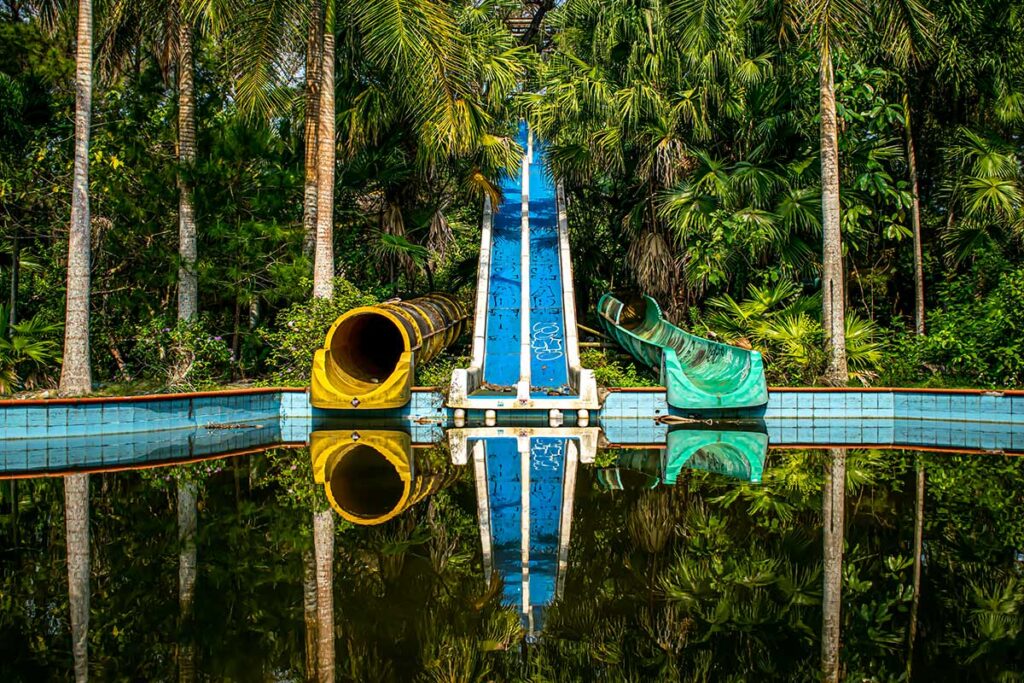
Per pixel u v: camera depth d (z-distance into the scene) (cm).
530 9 2588
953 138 1739
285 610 480
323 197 1513
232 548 614
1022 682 373
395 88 1673
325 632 444
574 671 395
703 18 1544
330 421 1370
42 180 1486
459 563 584
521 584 537
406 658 407
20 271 1564
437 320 1680
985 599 497
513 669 395
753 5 1560
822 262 1531
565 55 1875
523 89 1995
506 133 1909
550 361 1593
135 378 1570
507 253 1930
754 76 1661
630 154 1850
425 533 669
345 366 1498
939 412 1309
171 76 1670
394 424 1345
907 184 1695
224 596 502
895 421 1327
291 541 638
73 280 1238
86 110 1238
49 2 1386
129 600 495
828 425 1307
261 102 1453
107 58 1598
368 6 1431
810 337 1459
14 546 616
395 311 1432
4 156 1437
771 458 1003
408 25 1431
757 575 547
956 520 685
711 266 1623
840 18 1376
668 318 1872
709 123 1767
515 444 1145
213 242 1523
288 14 1462
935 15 1530
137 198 1501
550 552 610
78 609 477
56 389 1311
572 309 1658
